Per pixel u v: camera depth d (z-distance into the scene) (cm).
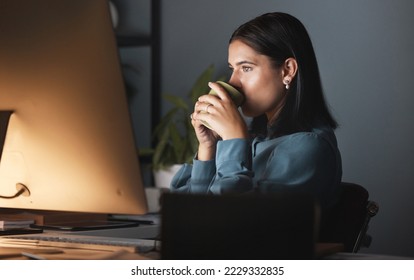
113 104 182
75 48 184
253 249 133
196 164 272
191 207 137
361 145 450
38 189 200
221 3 506
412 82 429
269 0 485
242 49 263
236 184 236
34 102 194
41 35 189
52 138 193
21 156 199
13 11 193
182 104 485
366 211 248
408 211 432
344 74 456
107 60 180
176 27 529
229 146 245
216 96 260
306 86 258
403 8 432
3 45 195
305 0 470
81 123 187
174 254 137
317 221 131
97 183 190
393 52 436
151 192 439
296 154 248
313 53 262
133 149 183
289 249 130
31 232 242
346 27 455
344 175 458
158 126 497
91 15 181
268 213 132
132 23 539
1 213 275
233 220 134
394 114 436
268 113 267
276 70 260
